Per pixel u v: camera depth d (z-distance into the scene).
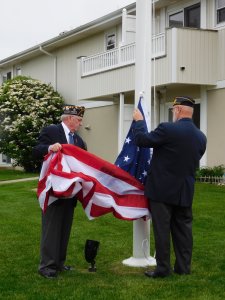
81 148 6.54
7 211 11.04
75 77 23.73
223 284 5.74
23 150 22.30
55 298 5.25
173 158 5.93
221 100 15.55
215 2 15.89
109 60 18.73
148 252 6.69
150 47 6.69
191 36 15.36
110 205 6.10
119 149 18.08
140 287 5.60
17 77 24.97
